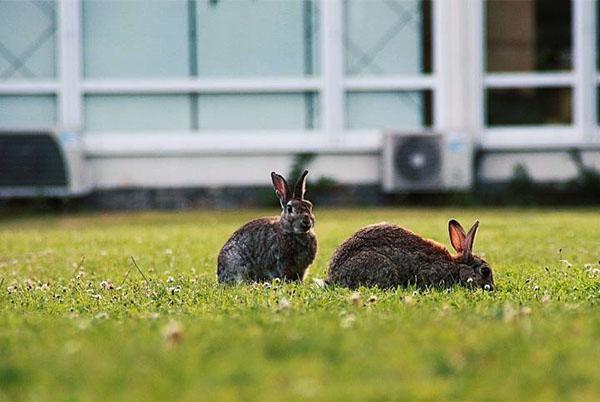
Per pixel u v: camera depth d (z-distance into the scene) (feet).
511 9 149.07
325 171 146.00
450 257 57.93
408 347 35.06
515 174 146.51
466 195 142.20
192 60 147.84
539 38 149.38
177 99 147.74
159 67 147.64
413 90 148.46
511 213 126.62
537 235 91.76
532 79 148.87
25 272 70.95
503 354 33.99
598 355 33.96
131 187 144.05
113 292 57.16
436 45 147.33
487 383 30.45
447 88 146.82
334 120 145.79
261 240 62.34
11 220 127.85
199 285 60.03
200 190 144.87
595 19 148.87
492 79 148.56
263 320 41.52
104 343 37.47
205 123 148.15
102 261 76.38
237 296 52.49
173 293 55.16
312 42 147.84
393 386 29.96
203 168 144.97
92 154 143.23
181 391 29.48
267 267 62.18
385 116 148.66
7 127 140.77
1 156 138.00
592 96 148.15
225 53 148.15
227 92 148.15
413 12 148.25
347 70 148.15
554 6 148.46
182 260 75.87
